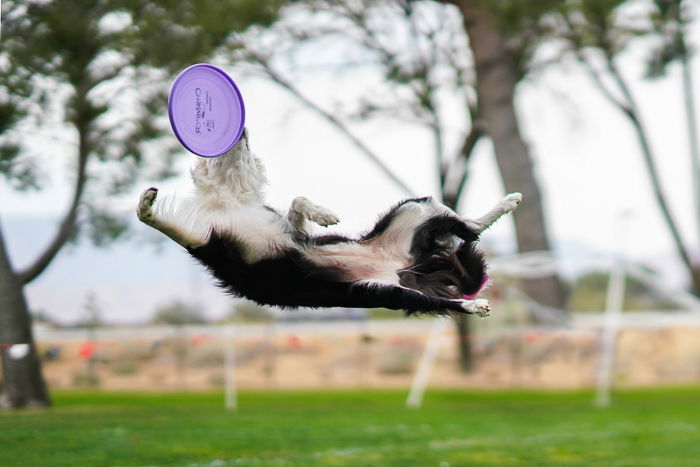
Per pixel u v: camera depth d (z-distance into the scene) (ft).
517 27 91.86
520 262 85.76
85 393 88.07
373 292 29.96
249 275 30.27
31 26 64.85
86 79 69.15
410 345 107.45
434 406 75.92
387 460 43.57
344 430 55.57
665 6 100.89
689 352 103.04
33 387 73.72
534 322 105.09
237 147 30.19
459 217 32.24
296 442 49.80
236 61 83.97
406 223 31.89
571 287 141.49
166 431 53.26
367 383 101.30
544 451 47.70
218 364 99.30
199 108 28.66
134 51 67.92
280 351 107.04
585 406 76.02
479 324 102.32
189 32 69.41
